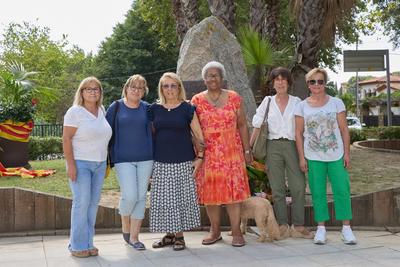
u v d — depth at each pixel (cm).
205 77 506
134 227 507
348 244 513
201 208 599
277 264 445
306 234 545
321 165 525
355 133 1802
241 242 511
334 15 1129
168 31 2358
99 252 494
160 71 3656
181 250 496
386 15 1667
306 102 535
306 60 1130
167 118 493
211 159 504
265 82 940
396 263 444
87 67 4291
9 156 916
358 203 596
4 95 934
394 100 4141
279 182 548
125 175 488
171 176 493
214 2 987
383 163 1031
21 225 586
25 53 3266
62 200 594
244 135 531
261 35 1152
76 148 471
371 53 1666
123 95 509
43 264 454
